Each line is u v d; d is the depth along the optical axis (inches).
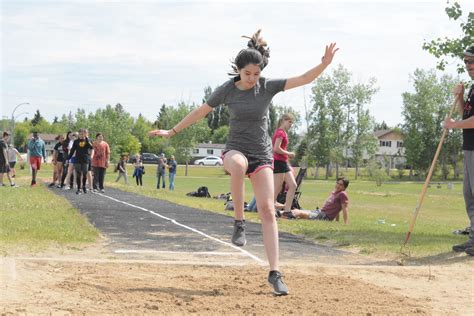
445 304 196.9
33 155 842.2
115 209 514.9
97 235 342.6
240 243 209.9
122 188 925.2
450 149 3385.8
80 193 705.6
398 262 284.7
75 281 206.2
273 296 195.8
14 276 208.2
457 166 3447.3
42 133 5841.5
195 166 3846.0
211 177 2373.3
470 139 313.4
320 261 288.5
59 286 197.3
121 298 185.0
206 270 240.7
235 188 205.0
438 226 565.0
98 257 271.6
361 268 256.7
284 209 514.9
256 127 206.1
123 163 1192.8
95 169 781.3
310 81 204.5
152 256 281.3
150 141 4670.3
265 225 203.0
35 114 6382.9
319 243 359.6
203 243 330.3
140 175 1304.1
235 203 209.0
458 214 896.9
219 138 5349.4
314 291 204.8
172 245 319.6
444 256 304.5
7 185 833.5
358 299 195.2
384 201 1192.2
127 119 3686.0
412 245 338.0
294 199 565.0
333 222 493.4
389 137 4921.3
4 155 816.3
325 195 1327.5
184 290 201.0
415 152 3353.8
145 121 4872.0
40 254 268.2
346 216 515.2
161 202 646.5
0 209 458.9
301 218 522.0
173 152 3390.7
